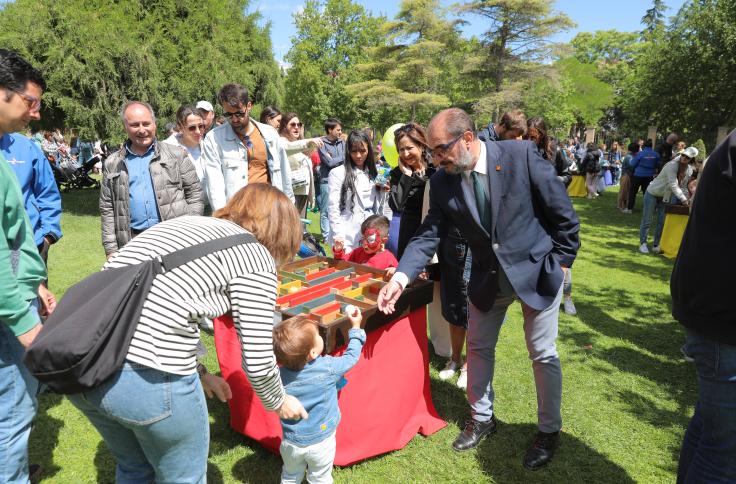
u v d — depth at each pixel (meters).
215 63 10.49
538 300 2.44
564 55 36.53
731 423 1.81
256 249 1.57
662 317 5.00
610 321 4.86
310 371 2.07
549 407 2.66
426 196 3.32
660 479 2.60
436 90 40.97
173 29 10.38
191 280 1.45
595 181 14.12
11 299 1.60
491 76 37.44
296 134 6.00
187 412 1.53
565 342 4.32
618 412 3.22
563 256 2.41
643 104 23.14
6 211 1.72
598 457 2.77
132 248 1.53
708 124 21.06
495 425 2.97
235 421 2.77
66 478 2.51
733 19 19.56
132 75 9.59
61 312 1.38
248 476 2.52
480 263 2.60
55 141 16.39
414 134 3.27
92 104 9.40
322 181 7.00
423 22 39.09
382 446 2.64
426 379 2.99
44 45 8.96
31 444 2.77
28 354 1.31
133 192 3.32
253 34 11.92
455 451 2.77
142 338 1.40
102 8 9.63
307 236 4.49
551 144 4.75
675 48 21.34
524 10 34.47
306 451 2.12
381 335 2.55
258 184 1.75
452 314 3.24
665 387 3.57
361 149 4.25
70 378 1.30
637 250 7.92
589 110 48.03
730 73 19.58
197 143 4.81
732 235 1.70
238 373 2.63
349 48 43.72
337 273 3.04
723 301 1.74
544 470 2.65
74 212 9.94
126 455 1.69
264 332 1.53
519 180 2.34
